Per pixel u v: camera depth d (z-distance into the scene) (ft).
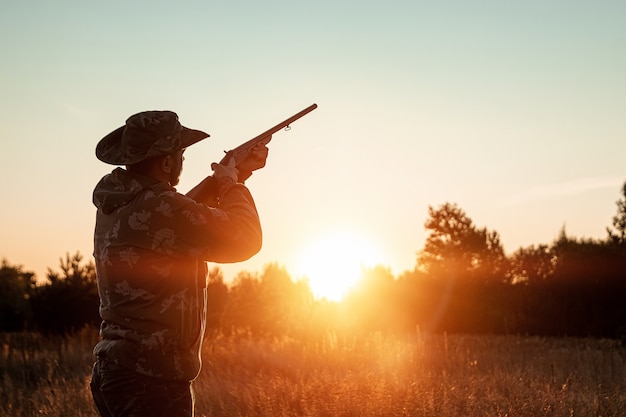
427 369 37.14
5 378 36.29
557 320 82.53
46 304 72.74
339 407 26.14
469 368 36.60
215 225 12.19
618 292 81.10
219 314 65.21
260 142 13.62
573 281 82.79
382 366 36.29
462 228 136.87
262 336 60.59
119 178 12.51
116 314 12.30
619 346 58.08
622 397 27.99
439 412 25.39
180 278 12.29
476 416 24.84
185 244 12.18
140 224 12.15
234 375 34.71
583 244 88.02
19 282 136.15
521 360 39.22
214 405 26.73
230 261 12.52
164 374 12.14
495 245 136.87
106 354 12.30
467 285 91.09
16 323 102.17
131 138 12.28
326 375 31.60
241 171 13.52
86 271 75.15
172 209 12.12
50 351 48.60
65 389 30.86
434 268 101.14
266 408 26.02
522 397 27.12
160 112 12.49
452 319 88.12
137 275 12.15
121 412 12.26
